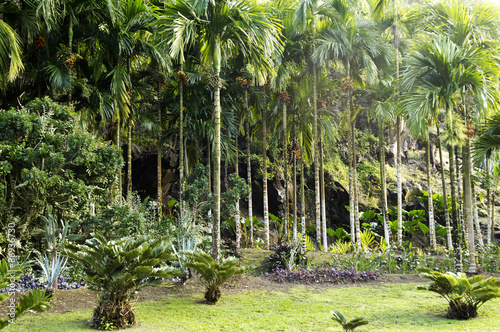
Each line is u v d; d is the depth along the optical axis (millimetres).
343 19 12617
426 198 19422
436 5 10797
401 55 14250
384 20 14328
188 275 8414
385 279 9180
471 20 9977
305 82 13812
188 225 9156
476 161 10156
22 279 6785
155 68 11875
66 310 5887
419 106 8805
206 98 13219
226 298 7020
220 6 8133
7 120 6758
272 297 7164
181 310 6027
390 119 13352
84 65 10875
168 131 12930
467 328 4934
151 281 5438
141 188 16297
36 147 6859
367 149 22922
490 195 15062
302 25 11633
